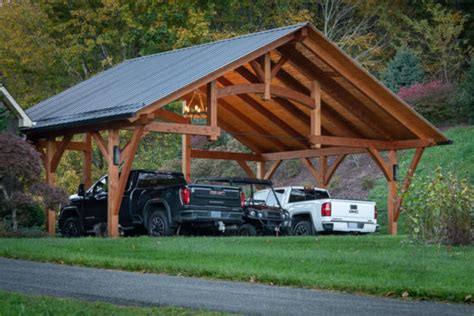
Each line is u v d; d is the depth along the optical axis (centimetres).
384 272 1839
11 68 5812
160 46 5753
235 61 3331
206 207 3114
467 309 1430
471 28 5844
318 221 3619
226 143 5750
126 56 6116
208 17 5822
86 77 6022
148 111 3112
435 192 2617
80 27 6088
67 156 5056
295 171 5456
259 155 4512
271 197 3747
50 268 2002
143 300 1498
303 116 4122
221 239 2727
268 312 1379
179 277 1852
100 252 2320
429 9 5606
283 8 5912
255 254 2202
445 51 5578
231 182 3422
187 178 4059
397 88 5406
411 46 5922
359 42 5631
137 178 3316
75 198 3538
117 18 5900
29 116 3612
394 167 3947
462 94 5091
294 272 1848
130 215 3300
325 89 3788
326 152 4225
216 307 1426
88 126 3375
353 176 5088
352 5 5969
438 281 1698
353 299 1534
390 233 3878
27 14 5788
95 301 1480
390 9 5981
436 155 4831
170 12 5759
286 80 3900
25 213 3638
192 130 3294
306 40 3525
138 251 2330
